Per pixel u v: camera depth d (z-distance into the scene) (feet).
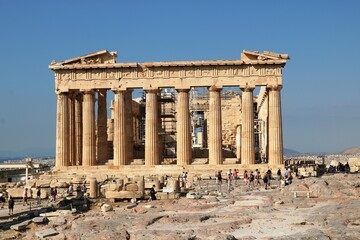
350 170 288.10
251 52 269.03
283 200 147.84
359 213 112.47
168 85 270.67
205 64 268.62
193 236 95.81
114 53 280.10
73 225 113.60
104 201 176.65
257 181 216.33
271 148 264.93
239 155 328.70
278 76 266.36
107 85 273.95
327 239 90.63
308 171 250.37
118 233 100.01
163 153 351.67
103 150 289.12
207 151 327.67
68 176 254.06
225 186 211.00
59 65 275.18
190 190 197.06
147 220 115.24
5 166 391.24
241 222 110.11
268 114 271.08
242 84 267.39
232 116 361.51
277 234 96.73
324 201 141.79
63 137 272.72
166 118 368.48
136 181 191.21
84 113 274.16
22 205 182.70
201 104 363.35
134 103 333.83
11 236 111.45
